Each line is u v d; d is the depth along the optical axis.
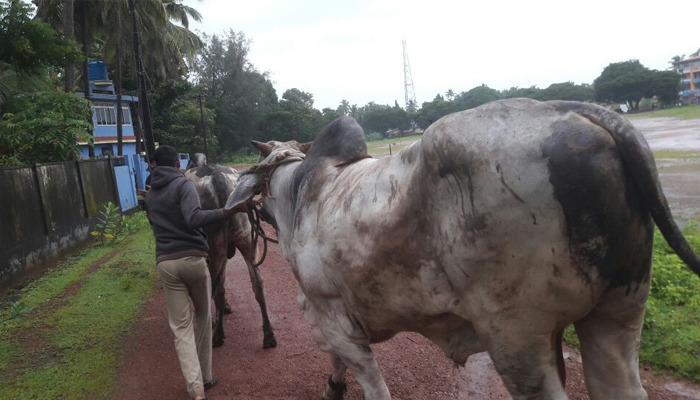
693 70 86.25
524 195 1.98
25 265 8.80
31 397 4.39
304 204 3.19
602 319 2.25
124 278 7.98
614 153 1.92
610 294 2.15
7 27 10.80
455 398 3.98
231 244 5.43
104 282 7.93
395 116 48.81
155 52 30.33
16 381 4.68
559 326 2.17
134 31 18.33
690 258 1.94
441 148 2.17
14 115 12.51
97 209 12.92
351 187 2.82
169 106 38.19
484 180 2.06
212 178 5.32
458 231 2.18
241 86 54.78
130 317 6.32
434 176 2.24
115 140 32.53
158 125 37.81
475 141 2.08
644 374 4.04
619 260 2.03
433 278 2.34
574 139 1.92
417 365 4.56
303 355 5.04
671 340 4.30
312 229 3.06
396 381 4.30
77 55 11.90
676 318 4.66
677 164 15.83
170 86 36.81
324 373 4.63
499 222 2.05
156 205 4.14
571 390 3.89
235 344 5.43
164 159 4.19
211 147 45.47
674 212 9.98
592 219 1.92
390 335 3.01
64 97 13.37
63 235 10.59
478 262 2.15
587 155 1.91
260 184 3.93
